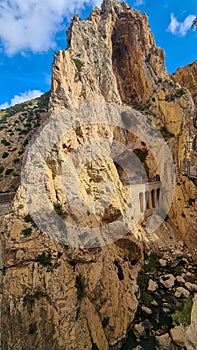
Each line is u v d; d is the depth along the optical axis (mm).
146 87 56188
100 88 44781
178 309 26875
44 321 19219
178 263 35500
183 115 45625
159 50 61750
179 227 41781
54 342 18938
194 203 41531
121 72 59500
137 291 29391
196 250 38469
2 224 22906
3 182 33625
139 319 26156
